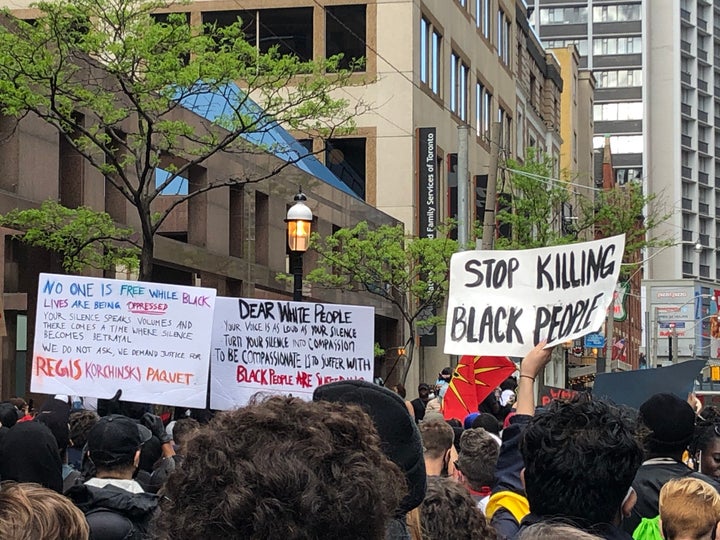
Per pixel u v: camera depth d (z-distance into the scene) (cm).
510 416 546
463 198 2417
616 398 972
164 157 2305
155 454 757
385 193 3834
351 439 210
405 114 3822
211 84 1678
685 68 14325
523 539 254
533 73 6475
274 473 195
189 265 2416
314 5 3747
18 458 533
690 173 14200
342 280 2786
